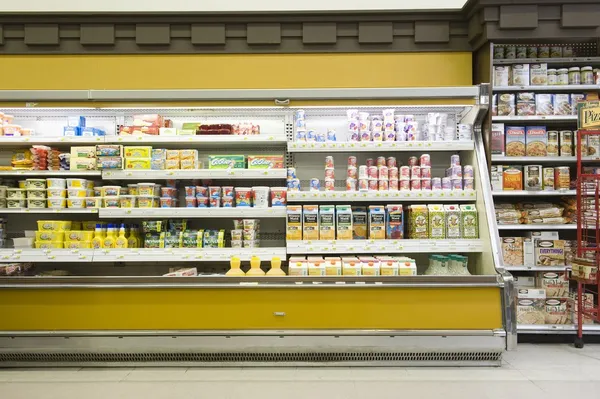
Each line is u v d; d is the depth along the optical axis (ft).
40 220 11.73
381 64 12.54
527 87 12.21
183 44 12.46
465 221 11.01
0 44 12.33
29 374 9.41
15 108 11.09
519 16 11.42
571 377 9.20
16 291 9.70
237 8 13.70
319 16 12.40
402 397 8.20
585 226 11.82
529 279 12.26
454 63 12.52
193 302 9.64
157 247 11.05
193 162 11.27
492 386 8.69
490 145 11.27
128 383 8.90
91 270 12.49
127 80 12.44
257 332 9.56
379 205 12.21
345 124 12.66
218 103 10.74
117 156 10.98
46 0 13.62
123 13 12.23
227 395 8.32
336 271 10.40
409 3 13.67
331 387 8.65
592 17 11.44
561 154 12.27
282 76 12.51
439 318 9.55
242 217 12.00
